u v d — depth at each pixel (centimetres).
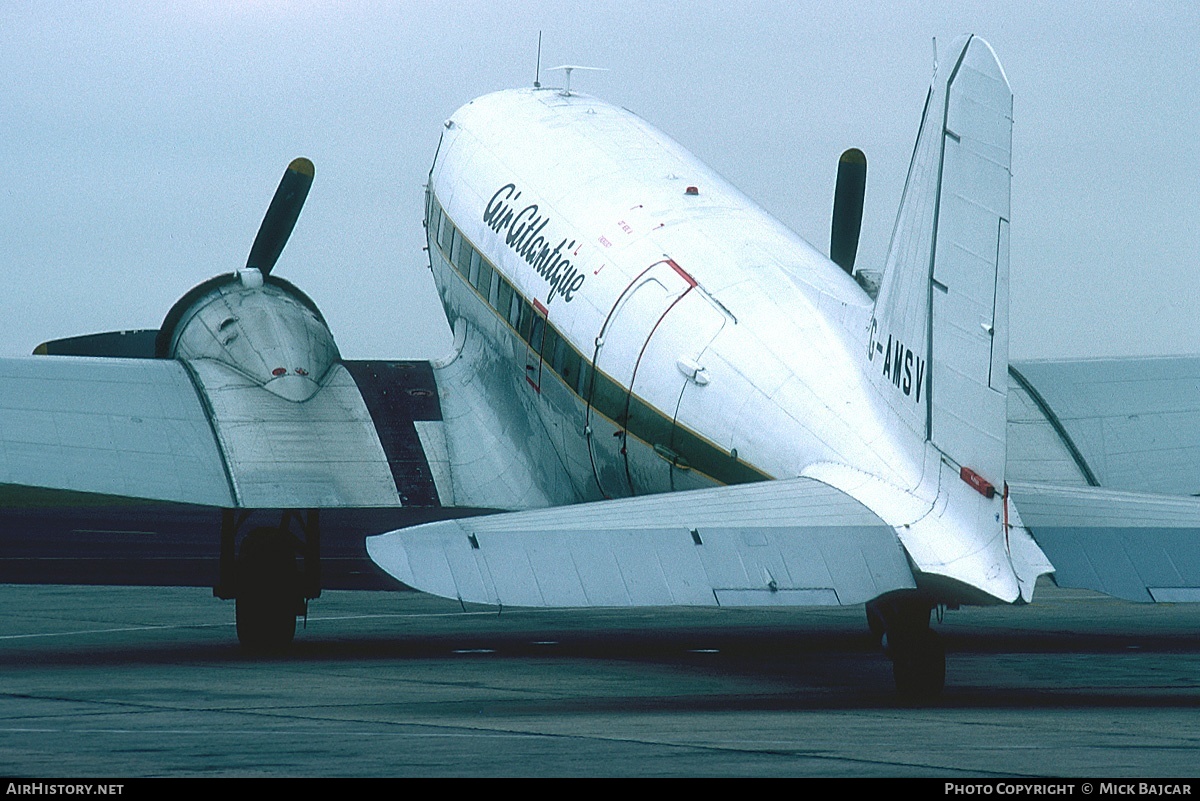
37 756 3281
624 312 5416
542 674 5078
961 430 4081
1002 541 3925
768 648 6056
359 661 5500
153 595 8581
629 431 5294
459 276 6750
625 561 3838
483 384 6362
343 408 6041
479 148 6962
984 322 4047
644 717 3903
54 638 6406
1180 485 6000
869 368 4519
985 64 4094
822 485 4275
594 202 6006
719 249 5378
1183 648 6041
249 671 5134
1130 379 6488
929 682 4197
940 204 4184
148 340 7619
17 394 5534
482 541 3862
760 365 4834
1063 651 5944
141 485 5331
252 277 6228
